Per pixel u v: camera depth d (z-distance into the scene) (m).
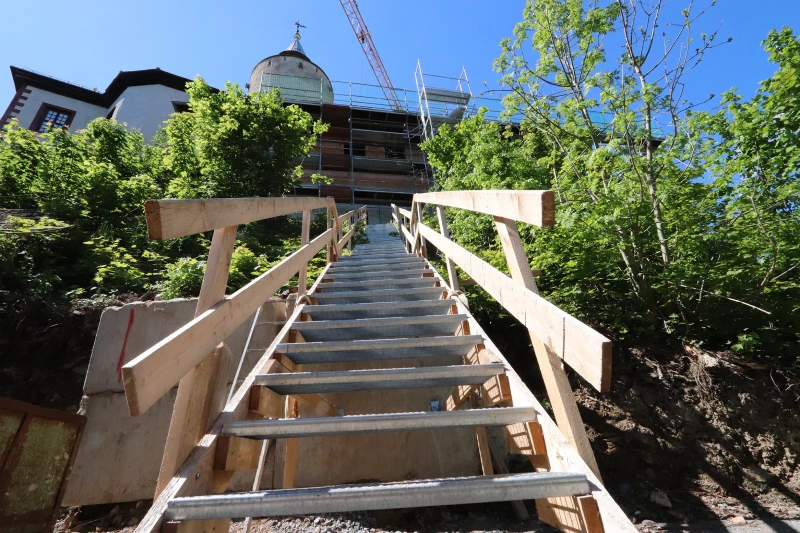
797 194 4.30
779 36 4.16
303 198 3.28
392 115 23.12
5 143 8.68
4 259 4.98
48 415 2.18
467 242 7.61
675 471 4.07
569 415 1.27
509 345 5.39
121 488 3.35
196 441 1.34
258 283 1.94
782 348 4.80
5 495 1.91
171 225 1.17
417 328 2.66
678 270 4.94
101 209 7.78
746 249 4.74
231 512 1.04
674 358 4.95
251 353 3.97
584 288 5.60
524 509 3.40
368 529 3.18
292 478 2.83
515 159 7.19
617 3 5.15
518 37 5.99
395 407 3.95
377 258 5.50
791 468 4.03
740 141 4.38
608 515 1.04
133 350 3.86
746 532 3.31
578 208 4.91
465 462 3.77
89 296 5.18
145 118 21.69
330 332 2.68
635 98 4.93
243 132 11.30
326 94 25.08
